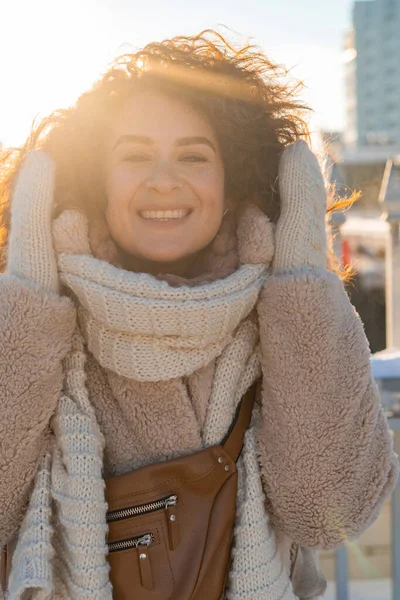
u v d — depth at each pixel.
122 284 1.29
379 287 6.78
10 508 1.32
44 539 1.28
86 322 1.35
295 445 1.33
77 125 1.47
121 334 1.32
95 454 1.31
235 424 1.39
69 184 1.47
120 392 1.36
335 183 1.75
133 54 1.45
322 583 1.56
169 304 1.28
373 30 70.06
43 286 1.34
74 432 1.31
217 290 1.32
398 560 2.16
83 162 1.48
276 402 1.35
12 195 1.51
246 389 1.42
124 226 1.42
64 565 1.30
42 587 1.23
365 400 1.35
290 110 1.59
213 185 1.43
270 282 1.38
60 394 1.36
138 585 1.28
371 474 1.35
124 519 1.30
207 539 1.30
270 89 1.57
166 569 1.28
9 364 1.28
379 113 70.31
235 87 1.50
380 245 6.83
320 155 1.65
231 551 1.33
